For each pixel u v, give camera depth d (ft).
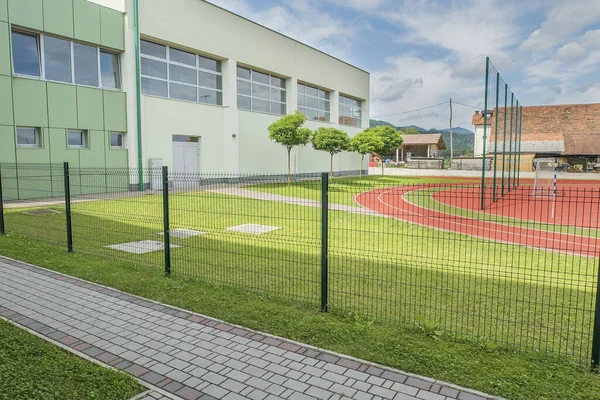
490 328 15.38
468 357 13.08
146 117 67.67
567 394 10.94
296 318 16.34
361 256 27.20
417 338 14.49
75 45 59.26
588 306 18.01
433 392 11.13
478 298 18.94
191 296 18.94
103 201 44.65
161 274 22.38
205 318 16.44
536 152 167.12
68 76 58.65
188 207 46.50
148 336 14.85
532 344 14.11
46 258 25.68
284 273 22.81
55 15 56.08
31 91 54.08
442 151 233.14
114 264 24.35
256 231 36.47
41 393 10.77
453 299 18.78
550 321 16.34
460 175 148.87
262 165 92.17
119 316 16.71
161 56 70.79
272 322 15.96
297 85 104.58
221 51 79.61
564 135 170.60
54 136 56.49
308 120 109.40
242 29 84.23
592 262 26.89
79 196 43.73
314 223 41.42
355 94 128.98
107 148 62.64
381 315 16.66
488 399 10.78
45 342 14.11
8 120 52.01
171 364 12.84
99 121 61.46
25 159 53.62
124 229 35.42
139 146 65.82
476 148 190.90
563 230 41.83
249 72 89.30
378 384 11.58
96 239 31.40
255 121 89.51
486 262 26.48
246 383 11.72
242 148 86.43
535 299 17.76
